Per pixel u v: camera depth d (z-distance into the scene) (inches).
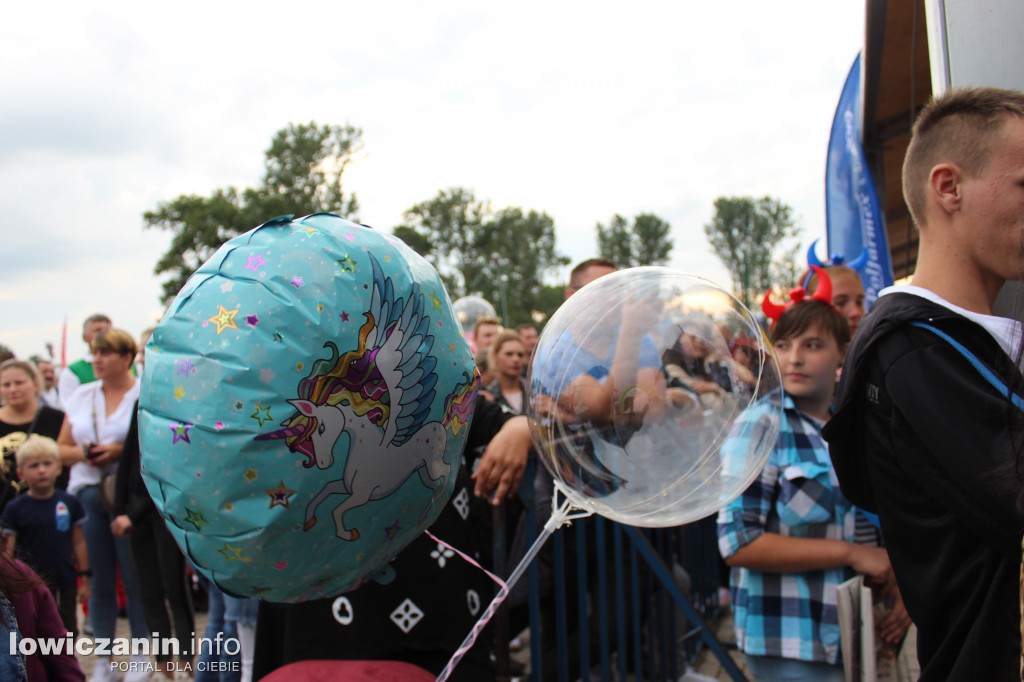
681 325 46.4
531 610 84.0
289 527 39.2
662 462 45.9
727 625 165.3
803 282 110.8
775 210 2509.8
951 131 49.6
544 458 49.0
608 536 105.7
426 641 54.8
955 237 49.8
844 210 166.2
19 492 161.0
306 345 38.3
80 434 158.1
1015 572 40.7
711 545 163.9
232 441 37.8
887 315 48.4
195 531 40.3
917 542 46.3
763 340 48.6
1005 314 58.1
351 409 39.6
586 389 46.1
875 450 48.5
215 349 38.3
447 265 3093.0
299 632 54.6
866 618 68.6
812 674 75.5
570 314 49.2
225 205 2041.1
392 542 44.6
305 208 2150.6
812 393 78.7
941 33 63.9
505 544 73.2
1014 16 60.9
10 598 56.2
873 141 175.8
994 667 41.0
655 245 2851.9
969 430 41.9
